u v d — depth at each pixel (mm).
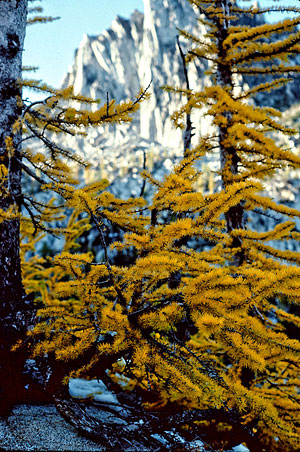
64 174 3396
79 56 169625
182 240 2307
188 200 2137
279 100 108938
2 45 3408
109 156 123438
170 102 137500
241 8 5852
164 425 2480
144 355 1966
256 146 4883
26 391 2768
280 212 4543
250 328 1963
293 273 1670
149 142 133375
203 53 5789
